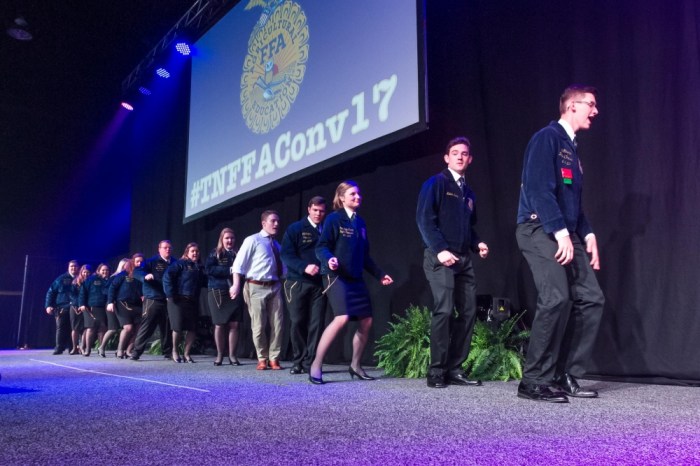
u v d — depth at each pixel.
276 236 5.84
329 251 3.06
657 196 2.87
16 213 10.23
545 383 2.19
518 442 1.39
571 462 1.19
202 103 7.27
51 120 9.48
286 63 5.54
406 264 4.29
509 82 3.73
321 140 4.87
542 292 2.20
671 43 2.90
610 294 3.00
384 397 2.30
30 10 6.96
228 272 4.89
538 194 2.21
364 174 4.81
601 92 3.19
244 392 2.53
